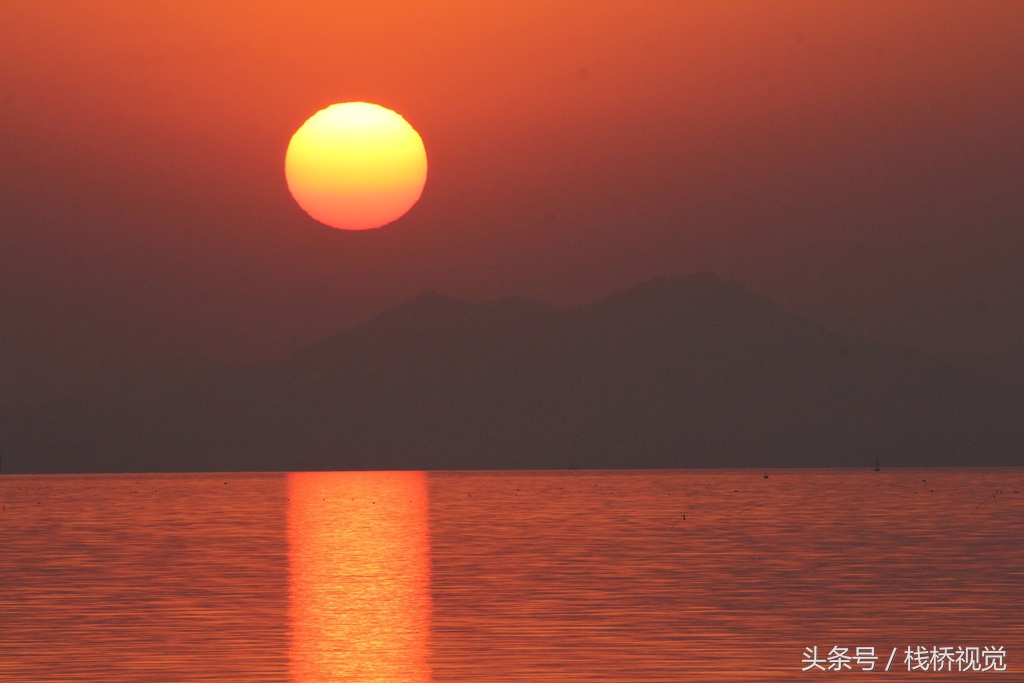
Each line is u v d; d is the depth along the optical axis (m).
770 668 109.12
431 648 119.25
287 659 114.19
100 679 105.62
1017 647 118.31
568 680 104.56
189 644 122.00
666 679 104.69
